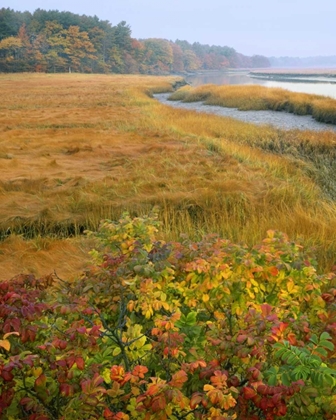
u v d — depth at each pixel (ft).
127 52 438.81
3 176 32.42
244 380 6.69
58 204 25.71
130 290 9.15
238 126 61.87
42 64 333.83
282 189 28.07
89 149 42.63
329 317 8.24
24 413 6.74
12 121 67.41
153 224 12.00
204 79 355.97
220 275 8.39
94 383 5.89
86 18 408.87
